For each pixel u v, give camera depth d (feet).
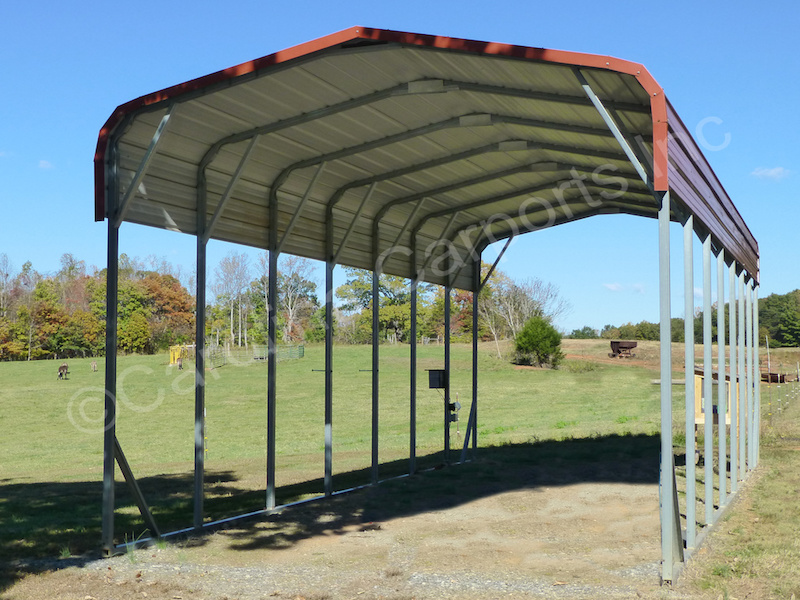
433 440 63.00
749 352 39.09
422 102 25.27
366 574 20.29
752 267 40.01
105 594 18.52
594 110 22.13
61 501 33.88
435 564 21.30
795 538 23.61
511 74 20.97
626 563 20.99
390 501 31.89
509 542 24.04
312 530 26.32
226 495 35.83
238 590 18.84
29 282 226.17
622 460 42.27
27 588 19.03
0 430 88.63
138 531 26.37
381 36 20.15
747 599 17.28
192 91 22.81
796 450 45.52
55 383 135.13
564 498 31.60
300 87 23.52
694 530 21.89
